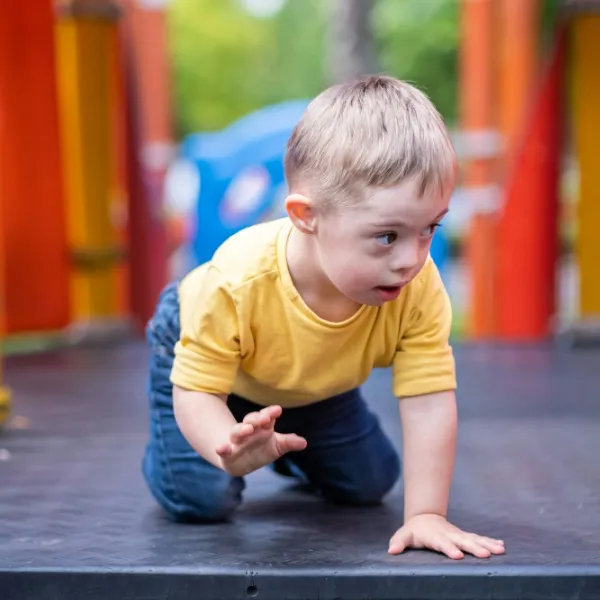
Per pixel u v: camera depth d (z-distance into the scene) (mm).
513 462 2547
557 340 4715
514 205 4895
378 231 1604
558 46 4711
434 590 1657
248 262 1832
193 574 1683
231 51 22984
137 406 3301
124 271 4992
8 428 2973
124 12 4828
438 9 16297
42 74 4352
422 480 1856
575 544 1833
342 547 1828
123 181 5078
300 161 1682
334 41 9180
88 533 1940
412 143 1598
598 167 4531
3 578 1697
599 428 2965
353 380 1946
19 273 4363
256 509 2129
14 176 4332
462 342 4688
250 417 1612
